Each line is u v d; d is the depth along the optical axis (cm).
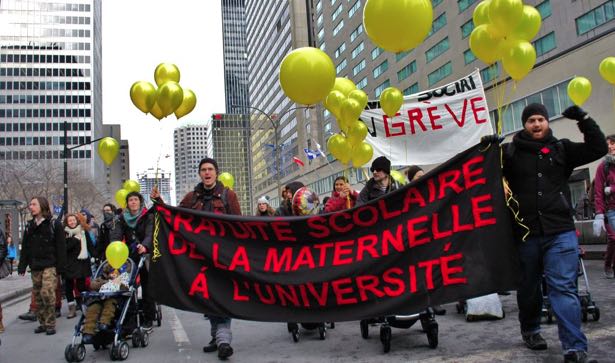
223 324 520
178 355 539
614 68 671
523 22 510
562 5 3034
